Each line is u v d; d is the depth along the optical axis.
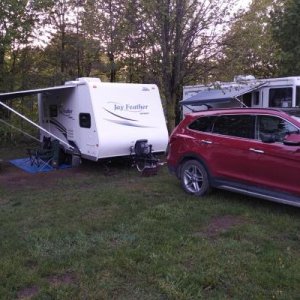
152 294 3.99
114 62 16.03
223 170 7.22
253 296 3.90
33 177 10.46
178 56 13.91
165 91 14.48
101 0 14.30
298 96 13.16
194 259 4.77
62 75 17.73
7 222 6.39
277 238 5.49
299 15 16.34
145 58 14.20
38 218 6.56
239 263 4.62
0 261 4.74
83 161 12.46
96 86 10.75
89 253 5.00
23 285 4.19
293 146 6.08
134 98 11.25
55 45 18.59
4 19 16.14
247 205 7.04
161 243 5.30
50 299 3.91
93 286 4.12
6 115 17.05
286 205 6.93
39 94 13.36
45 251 5.07
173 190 8.30
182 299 3.86
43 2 16.69
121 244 5.27
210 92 15.18
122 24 13.85
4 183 9.78
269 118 6.64
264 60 16.44
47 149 12.38
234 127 7.14
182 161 8.12
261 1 14.48
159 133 11.56
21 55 17.88
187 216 6.46
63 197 8.02
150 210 6.82
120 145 10.84
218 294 3.97
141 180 9.59
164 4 12.88
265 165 6.47
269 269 4.46
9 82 17.27
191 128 7.97
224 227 6.00
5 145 16.77
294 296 3.88
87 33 15.45
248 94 14.49
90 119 10.76
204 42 13.88
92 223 6.19
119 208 7.06
